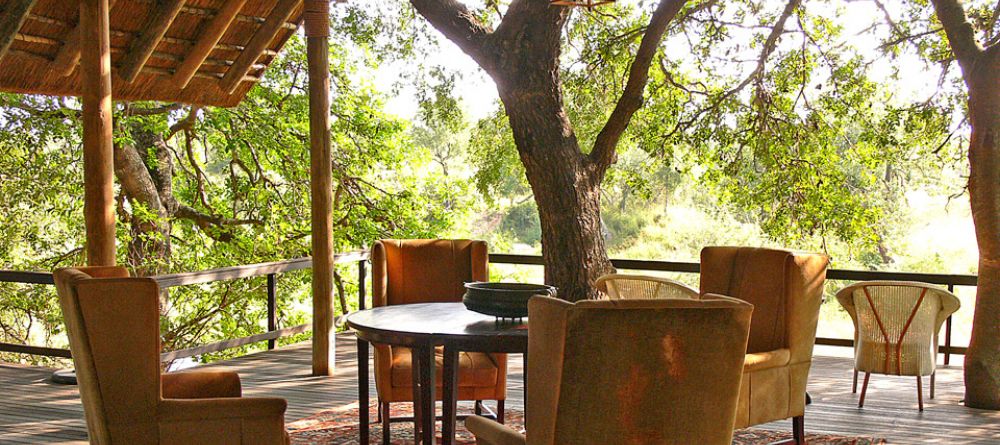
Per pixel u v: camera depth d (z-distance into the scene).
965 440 4.60
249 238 12.40
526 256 7.79
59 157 11.45
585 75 10.05
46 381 6.10
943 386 6.03
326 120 6.12
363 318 3.95
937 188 13.30
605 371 2.54
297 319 13.90
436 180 13.52
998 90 5.25
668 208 18.97
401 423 4.91
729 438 2.72
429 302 4.70
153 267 11.87
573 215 6.49
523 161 6.57
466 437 4.58
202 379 3.36
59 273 3.01
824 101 9.63
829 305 17.38
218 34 6.52
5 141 11.15
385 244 4.88
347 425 4.81
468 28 6.50
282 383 6.02
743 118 9.91
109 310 2.84
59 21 5.89
